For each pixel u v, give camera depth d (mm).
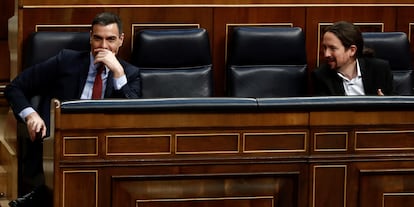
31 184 6453
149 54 6852
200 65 6984
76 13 7008
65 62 6434
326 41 6719
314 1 7344
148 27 7125
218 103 5367
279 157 5465
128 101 5305
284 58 7082
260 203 5488
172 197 5391
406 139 5602
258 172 5457
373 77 6781
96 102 5266
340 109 5492
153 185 5371
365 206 5598
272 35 7051
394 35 7258
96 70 6449
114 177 5312
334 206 5551
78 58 6461
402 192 5629
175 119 5352
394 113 5562
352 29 6680
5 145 7605
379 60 6871
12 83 6406
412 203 5648
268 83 7027
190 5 7164
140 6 7098
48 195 5598
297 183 5496
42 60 6684
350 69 6750
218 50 7250
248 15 7262
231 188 5449
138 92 6512
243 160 5430
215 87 7273
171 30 6961
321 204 5535
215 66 7254
